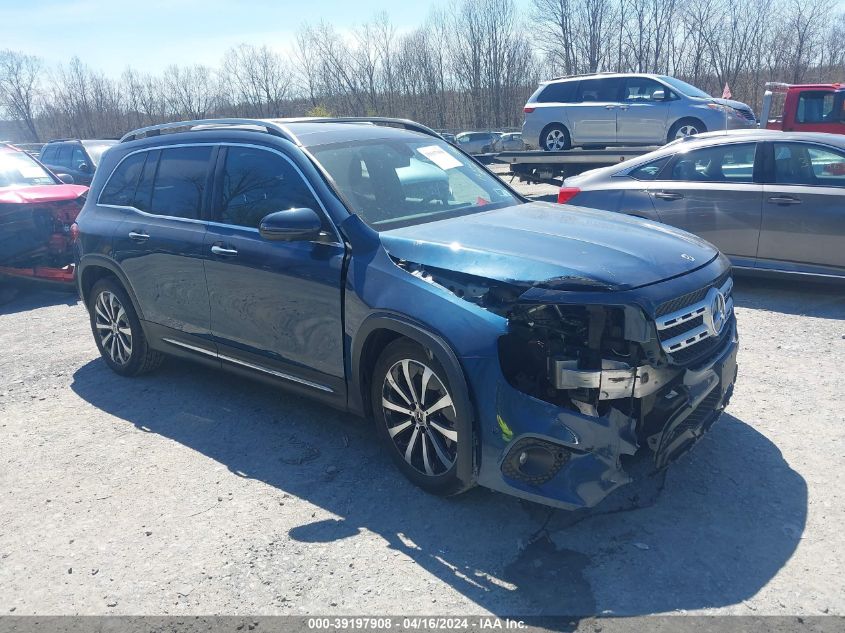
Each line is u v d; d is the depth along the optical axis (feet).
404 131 16.19
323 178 13.24
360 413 12.78
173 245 15.53
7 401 17.37
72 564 10.63
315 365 13.25
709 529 10.59
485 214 13.84
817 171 21.86
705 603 9.07
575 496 9.81
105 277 18.21
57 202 28.66
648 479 11.99
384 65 189.47
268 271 13.53
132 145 17.81
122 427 15.47
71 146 56.70
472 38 183.83
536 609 9.12
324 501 11.99
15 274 28.14
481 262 10.81
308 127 14.75
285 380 14.07
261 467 13.32
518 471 10.20
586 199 25.58
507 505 11.53
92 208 18.43
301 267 12.94
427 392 11.39
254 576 10.10
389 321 11.34
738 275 23.72
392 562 10.24
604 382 9.90
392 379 11.94
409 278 11.42
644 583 9.50
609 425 9.96
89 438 14.98
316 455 13.66
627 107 44.50
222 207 14.90
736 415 14.30
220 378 18.13
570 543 10.44
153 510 12.01
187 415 15.90
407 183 14.23
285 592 9.73
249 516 11.65
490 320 10.32
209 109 202.49
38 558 10.84
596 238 11.69
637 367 10.02
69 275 28.32
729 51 155.63
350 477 12.73
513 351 10.27
